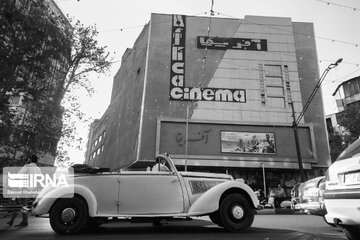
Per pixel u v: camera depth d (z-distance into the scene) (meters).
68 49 13.24
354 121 26.58
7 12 10.42
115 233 5.26
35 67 11.34
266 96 28.52
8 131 11.96
